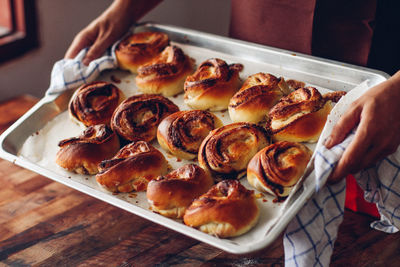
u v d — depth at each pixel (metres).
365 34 0.89
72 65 0.95
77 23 1.55
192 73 0.95
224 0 1.50
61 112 0.92
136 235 0.78
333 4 0.89
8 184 0.89
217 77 0.87
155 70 0.92
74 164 0.79
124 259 0.74
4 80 1.45
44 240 0.78
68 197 0.86
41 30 1.48
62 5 1.49
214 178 0.76
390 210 0.75
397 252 0.75
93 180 0.79
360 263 0.73
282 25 0.96
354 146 0.65
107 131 0.82
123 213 0.82
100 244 0.77
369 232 0.79
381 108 0.66
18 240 0.78
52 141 0.86
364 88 0.77
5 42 1.41
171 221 0.66
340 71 0.87
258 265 0.73
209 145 0.77
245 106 0.83
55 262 0.74
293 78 0.90
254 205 0.69
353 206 0.84
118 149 0.83
